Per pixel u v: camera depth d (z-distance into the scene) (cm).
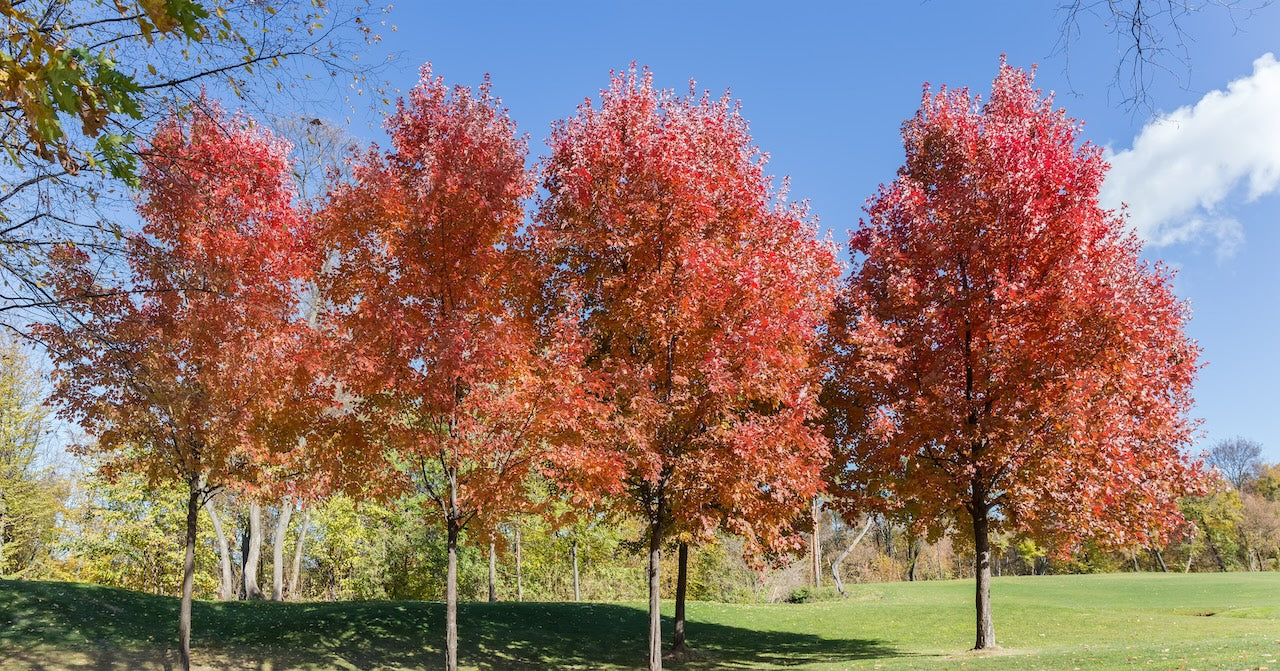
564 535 3812
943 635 2197
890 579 7131
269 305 1197
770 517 1462
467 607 2123
